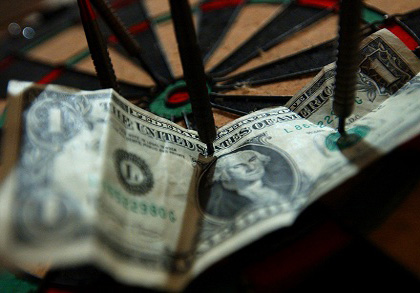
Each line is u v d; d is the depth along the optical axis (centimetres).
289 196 49
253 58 93
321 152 54
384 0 94
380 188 53
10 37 140
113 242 41
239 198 51
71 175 44
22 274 56
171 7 43
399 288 45
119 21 78
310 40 93
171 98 87
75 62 114
